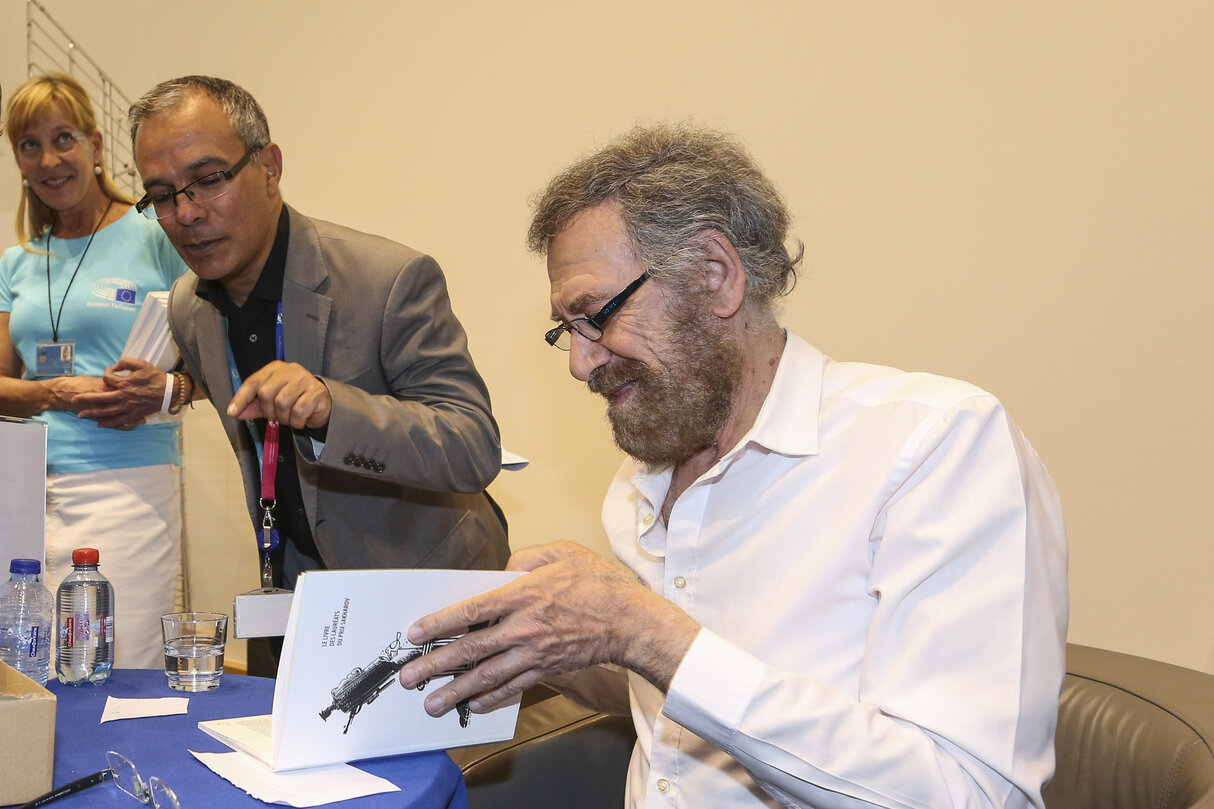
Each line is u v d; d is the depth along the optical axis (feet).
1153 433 6.81
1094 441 7.06
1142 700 3.76
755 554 3.38
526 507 10.02
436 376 5.65
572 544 3.15
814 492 3.33
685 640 2.86
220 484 11.82
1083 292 7.07
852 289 8.11
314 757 2.96
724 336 3.36
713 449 3.63
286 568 6.10
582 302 3.33
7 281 7.79
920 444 3.13
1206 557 6.61
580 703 4.25
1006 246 7.39
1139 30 6.81
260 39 11.55
